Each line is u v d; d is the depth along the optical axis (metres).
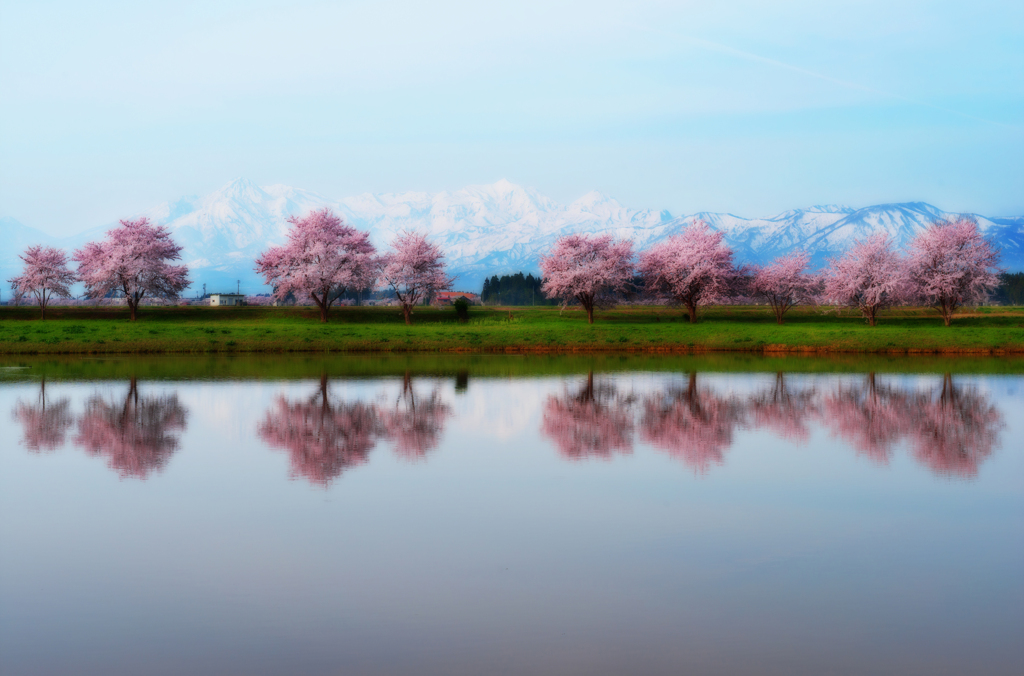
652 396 31.67
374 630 9.92
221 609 10.52
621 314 97.69
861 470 18.48
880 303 81.19
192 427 23.95
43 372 40.88
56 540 13.22
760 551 12.73
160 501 15.61
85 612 10.44
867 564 12.16
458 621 10.16
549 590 11.13
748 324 82.06
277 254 87.44
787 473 18.14
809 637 9.74
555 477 17.69
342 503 15.48
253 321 85.56
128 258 85.12
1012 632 9.86
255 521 14.24
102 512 14.84
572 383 36.34
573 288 81.75
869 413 27.25
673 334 63.53
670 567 12.02
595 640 9.66
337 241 86.06
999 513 14.91
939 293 77.50
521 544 13.05
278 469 18.39
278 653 9.34
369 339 59.91
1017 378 38.94
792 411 27.64
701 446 21.34
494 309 105.12
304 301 90.94
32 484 16.94
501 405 28.98
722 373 41.47
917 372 42.12
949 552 12.72
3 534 13.52
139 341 56.38
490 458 19.70
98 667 9.02
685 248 82.50
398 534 13.56
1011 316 87.56
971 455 20.20
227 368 43.59
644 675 8.84
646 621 10.17
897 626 10.03
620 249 83.50
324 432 23.20
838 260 81.94
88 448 20.78
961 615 10.34
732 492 16.39
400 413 26.89
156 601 10.77
